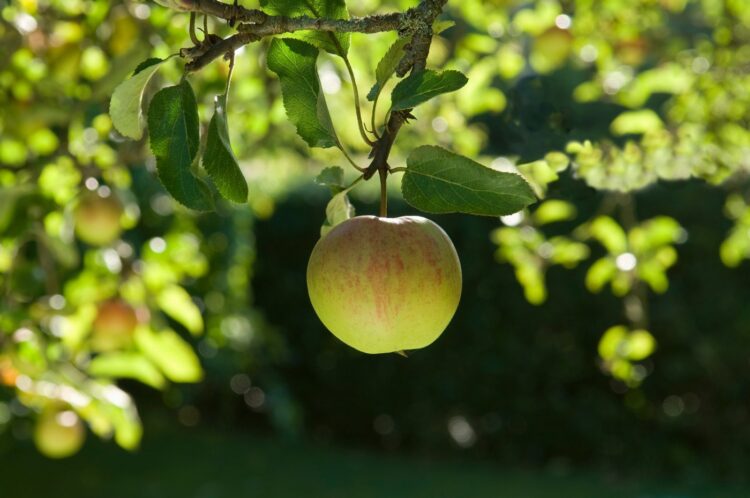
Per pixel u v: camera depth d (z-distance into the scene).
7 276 3.46
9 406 4.38
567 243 4.14
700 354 8.55
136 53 2.86
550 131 3.65
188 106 1.43
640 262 4.01
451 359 9.38
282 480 8.80
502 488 8.45
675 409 8.81
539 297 4.20
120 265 3.71
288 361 10.14
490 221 9.05
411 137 4.32
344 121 4.43
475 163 1.42
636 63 4.48
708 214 8.37
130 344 3.56
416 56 1.50
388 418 9.94
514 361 9.12
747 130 4.06
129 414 3.27
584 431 8.98
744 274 8.46
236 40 1.43
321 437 10.30
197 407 10.88
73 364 3.59
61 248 3.30
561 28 4.21
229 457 9.56
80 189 3.42
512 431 9.29
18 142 3.52
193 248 4.56
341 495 8.30
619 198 4.00
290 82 1.53
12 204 3.23
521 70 4.44
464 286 9.17
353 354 9.97
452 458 9.55
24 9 3.37
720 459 8.73
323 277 1.52
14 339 3.25
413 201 1.46
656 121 3.57
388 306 1.49
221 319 7.62
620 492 8.27
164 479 8.77
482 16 4.43
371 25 1.47
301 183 10.25
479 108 4.10
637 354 4.14
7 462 9.06
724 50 4.29
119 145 3.48
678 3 4.80
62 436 3.61
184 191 1.43
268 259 10.25
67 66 3.45
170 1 1.40
